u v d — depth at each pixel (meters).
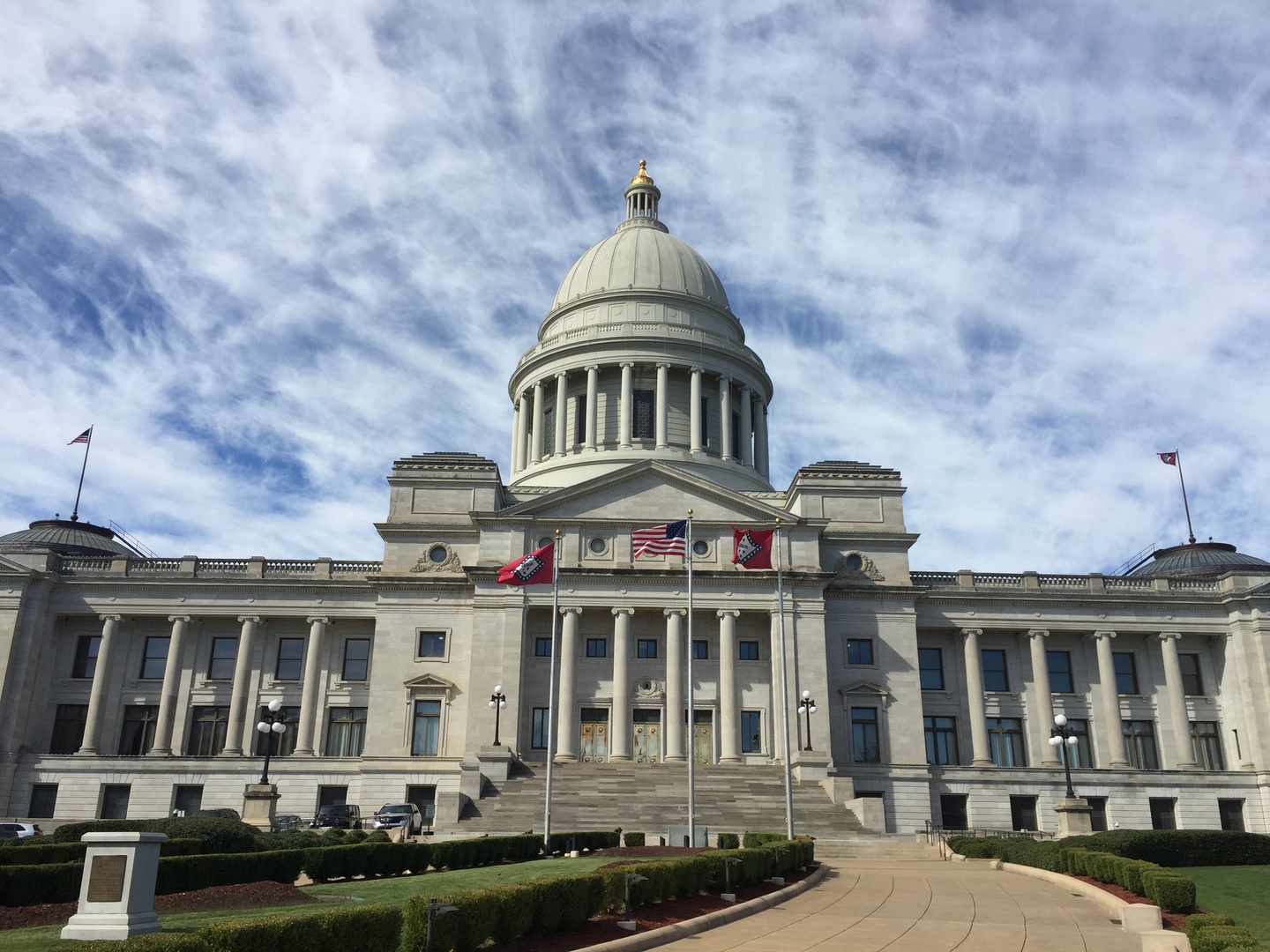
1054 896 34.91
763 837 45.59
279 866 32.56
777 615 72.50
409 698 72.94
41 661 76.12
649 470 75.69
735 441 96.06
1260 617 78.06
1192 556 87.94
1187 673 80.56
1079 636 80.19
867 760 73.56
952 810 74.06
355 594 77.12
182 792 72.56
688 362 94.06
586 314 99.06
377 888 32.06
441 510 77.75
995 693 79.06
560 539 59.50
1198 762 78.38
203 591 77.56
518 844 44.53
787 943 24.81
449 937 19.81
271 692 76.88
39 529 85.81
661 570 72.75
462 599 75.25
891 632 76.00
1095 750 77.88
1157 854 47.19
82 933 20.70
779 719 70.69
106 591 77.62
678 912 28.41
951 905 32.38
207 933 16.45
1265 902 35.91
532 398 99.00
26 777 72.69
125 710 76.69
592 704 72.06
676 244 104.12
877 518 79.12
